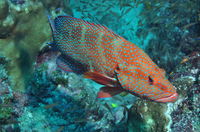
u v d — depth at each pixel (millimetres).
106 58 626
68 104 963
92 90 1071
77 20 656
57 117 929
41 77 1006
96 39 633
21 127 859
